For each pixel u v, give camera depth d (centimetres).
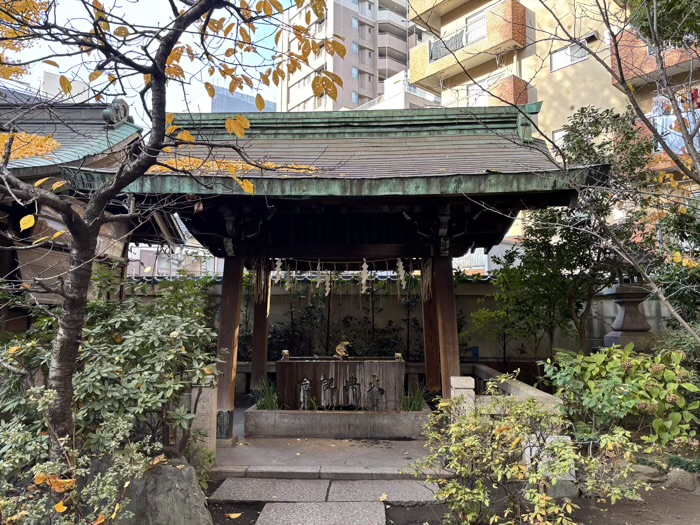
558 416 409
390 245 712
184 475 384
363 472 519
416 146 787
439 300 689
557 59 1520
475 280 1062
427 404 784
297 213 720
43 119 855
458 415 452
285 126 868
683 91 528
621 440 385
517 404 410
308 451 604
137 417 401
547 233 837
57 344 327
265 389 731
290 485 499
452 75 1677
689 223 712
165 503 373
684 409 555
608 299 1030
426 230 691
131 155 360
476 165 619
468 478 396
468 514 384
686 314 778
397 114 862
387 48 3850
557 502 464
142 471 337
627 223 783
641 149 805
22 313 671
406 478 516
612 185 525
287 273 852
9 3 330
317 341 1079
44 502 315
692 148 357
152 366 426
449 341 671
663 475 525
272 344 1062
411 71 1781
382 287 1080
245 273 1085
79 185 532
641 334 906
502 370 1005
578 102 1469
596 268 813
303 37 348
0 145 584
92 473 369
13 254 668
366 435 671
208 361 507
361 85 3756
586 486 405
